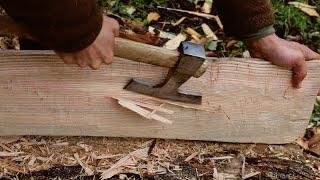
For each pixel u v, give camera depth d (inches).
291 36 78.0
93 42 46.5
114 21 48.8
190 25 78.5
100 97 55.6
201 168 55.8
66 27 43.4
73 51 45.8
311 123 67.3
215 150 58.2
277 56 54.2
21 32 49.4
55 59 53.4
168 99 55.5
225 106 56.8
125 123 57.4
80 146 57.0
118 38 49.4
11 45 72.6
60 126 57.1
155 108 55.8
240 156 57.7
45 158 55.3
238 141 59.2
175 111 56.6
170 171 55.1
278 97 56.7
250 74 55.4
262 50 54.8
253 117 57.7
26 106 55.7
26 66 53.6
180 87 55.4
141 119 57.1
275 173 56.1
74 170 54.2
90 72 54.2
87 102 55.8
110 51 48.6
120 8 78.5
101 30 47.0
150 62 50.9
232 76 55.3
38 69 53.8
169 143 58.5
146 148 57.5
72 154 56.0
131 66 54.0
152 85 54.7
